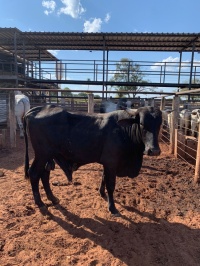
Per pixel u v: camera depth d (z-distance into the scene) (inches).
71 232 148.6
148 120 146.9
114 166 163.6
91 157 168.7
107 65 735.1
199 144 220.8
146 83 727.1
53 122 164.9
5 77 675.4
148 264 123.6
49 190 181.2
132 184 221.3
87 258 126.6
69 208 175.8
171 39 669.3
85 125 164.7
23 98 440.1
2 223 154.9
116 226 154.8
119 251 132.4
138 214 169.6
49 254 129.0
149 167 270.8
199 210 175.5
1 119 540.1
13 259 124.8
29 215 166.7
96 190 206.7
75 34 634.2
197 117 407.8
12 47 813.9
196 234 147.6
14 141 355.3
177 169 264.4
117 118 163.2
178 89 794.2
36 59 989.8
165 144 401.1
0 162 287.1
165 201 188.9
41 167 172.9
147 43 719.1
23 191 202.5
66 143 165.8
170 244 138.7
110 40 698.2
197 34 611.8
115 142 158.7
